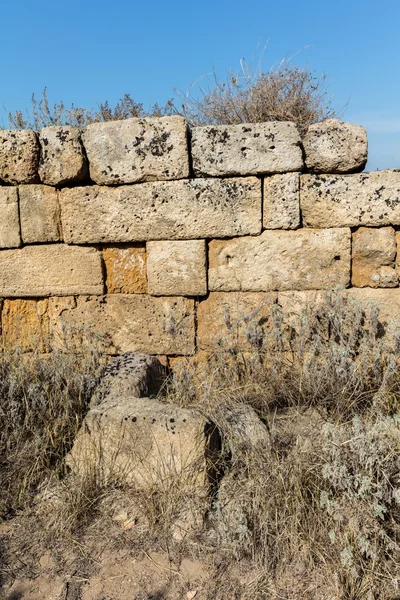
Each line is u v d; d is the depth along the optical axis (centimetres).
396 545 273
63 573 295
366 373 432
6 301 528
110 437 361
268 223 472
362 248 468
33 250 510
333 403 407
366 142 454
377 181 454
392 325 447
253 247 477
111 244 505
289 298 479
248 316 476
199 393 428
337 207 462
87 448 366
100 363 485
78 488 341
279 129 457
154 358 494
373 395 403
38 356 495
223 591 276
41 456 368
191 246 484
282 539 293
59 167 486
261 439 348
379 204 456
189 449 341
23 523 332
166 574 290
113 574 293
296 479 308
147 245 492
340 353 418
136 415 358
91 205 489
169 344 505
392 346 446
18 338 531
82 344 517
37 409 409
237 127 462
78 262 505
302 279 476
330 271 471
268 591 274
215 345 498
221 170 468
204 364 493
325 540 288
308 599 267
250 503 313
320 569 279
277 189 466
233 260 484
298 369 448
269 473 321
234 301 491
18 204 501
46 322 524
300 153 459
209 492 336
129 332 511
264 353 471
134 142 475
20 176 494
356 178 458
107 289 514
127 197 483
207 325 500
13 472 362
